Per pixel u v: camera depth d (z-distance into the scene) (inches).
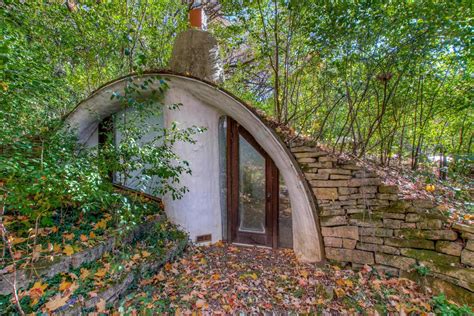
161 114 164.6
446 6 107.2
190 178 148.3
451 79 148.4
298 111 178.7
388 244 107.4
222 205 160.7
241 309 90.7
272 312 89.4
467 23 106.7
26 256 88.4
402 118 174.1
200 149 149.6
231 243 156.1
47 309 71.5
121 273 95.9
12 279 77.9
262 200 150.9
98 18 187.8
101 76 228.5
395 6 117.3
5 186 85.8
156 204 168.6
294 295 99.0
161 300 94.0
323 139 176.9
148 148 121.6
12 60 93.3
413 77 147.0
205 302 93.8
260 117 130.4
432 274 95.5
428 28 114.2
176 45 165.6
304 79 174.6
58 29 183.9
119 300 90.2
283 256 136.0
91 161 110.7
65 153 103.1
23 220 105.5
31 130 114.1
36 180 86.1
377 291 97.0
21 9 151.1
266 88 241.0
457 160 168.1
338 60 140.8
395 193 108.6
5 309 70.7
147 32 213.0
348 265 115.4
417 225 102.0
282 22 159.2
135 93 156.6
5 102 94.8
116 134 189.5
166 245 128.9
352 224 114.9
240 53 253.6
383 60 133.0
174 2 221.3
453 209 107.3
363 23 124.5
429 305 86.9
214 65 163.5
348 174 117.0
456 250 91.9
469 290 85.7
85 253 96.8
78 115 173.8
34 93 112.7
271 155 136.4
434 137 184.5
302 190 122.0
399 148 183.5
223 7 186.2
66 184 88.6
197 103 148.5
